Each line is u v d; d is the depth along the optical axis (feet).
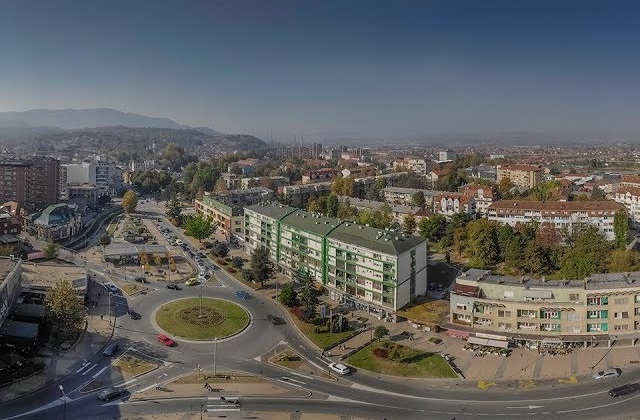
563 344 516.73
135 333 547.08
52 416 390.83
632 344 520.42
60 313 508.12
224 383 450.71
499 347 515.91
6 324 504.84
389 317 595.88
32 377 446.19
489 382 456.45
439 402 424.05
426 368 481.46
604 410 408.46
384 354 502.38
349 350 520.01
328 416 401.70
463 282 565.53
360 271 627.87
